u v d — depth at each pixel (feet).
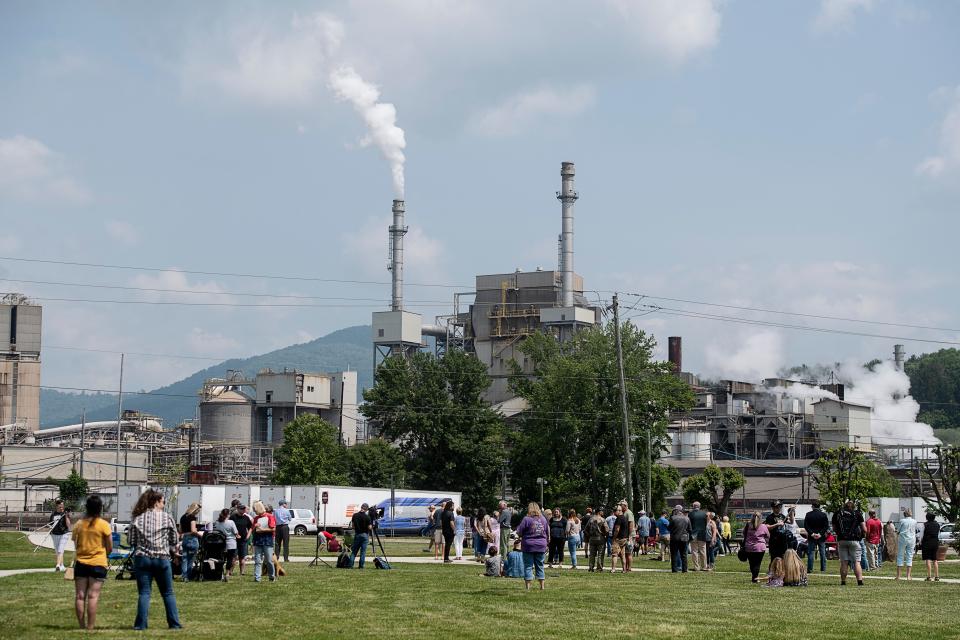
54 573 112.16
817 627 73.97
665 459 535.19
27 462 488.85
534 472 350.64
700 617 78.89
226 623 71.51
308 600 86.74
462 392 402.72
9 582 99.09
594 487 340.18
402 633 67.87
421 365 406.21
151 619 73.31
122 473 502.79
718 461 520.83
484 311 610.24
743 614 81.30
